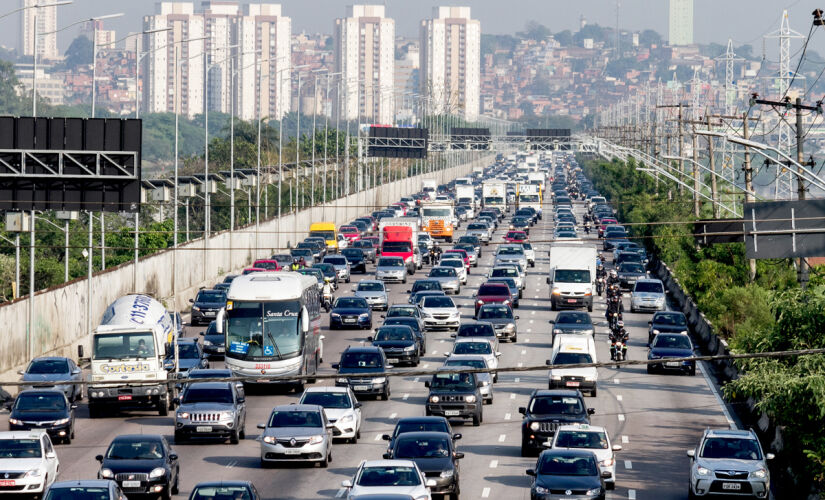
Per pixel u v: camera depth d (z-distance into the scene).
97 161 123.12
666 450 117.62
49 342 166.88
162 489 90.44
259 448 116.62
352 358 145.38
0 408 138.62
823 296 109.94
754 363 108.62
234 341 143.50
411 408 138.75
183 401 119.62
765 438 121.56
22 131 123.75
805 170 119.25
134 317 134.62
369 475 85.75
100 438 120.56
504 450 116.06
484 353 150.62
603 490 89.31
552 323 188.12
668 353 164.75
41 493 93.31
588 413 115.06
